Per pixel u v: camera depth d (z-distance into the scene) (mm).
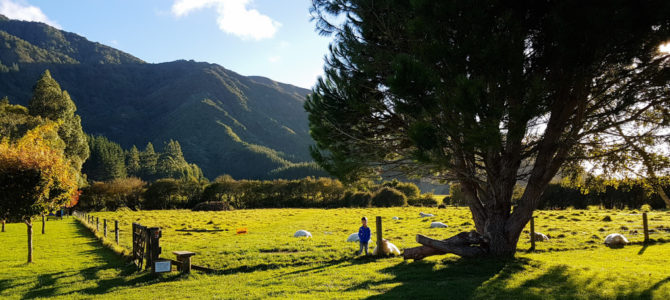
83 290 10500
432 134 8555
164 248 17453
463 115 8406
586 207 41531
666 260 12039
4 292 10359
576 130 10461
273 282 10320
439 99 8617
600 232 19562
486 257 11586
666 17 7680
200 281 11094
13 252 17578
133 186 63500
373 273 10656
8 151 14578
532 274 9750
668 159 10820
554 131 10680
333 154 11906
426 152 8688
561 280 9117
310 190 64188
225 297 8820
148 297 9398
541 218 28953
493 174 11633
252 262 13609
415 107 8797
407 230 23516
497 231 11695
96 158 116750
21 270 13258
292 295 8547
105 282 11375
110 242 19359
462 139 9641
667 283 8695
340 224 29500
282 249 16141
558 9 8219
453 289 8406
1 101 60188
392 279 9852
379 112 11375
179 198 65062
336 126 11461
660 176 11344
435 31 8906
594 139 11414
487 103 8195
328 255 14523
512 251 11664
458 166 11492
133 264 13703
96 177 115875
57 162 15500
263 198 64688
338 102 11133
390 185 66875
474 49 8461
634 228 20891
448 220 30000
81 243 20594
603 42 8156
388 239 19000
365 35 11617
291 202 64000
